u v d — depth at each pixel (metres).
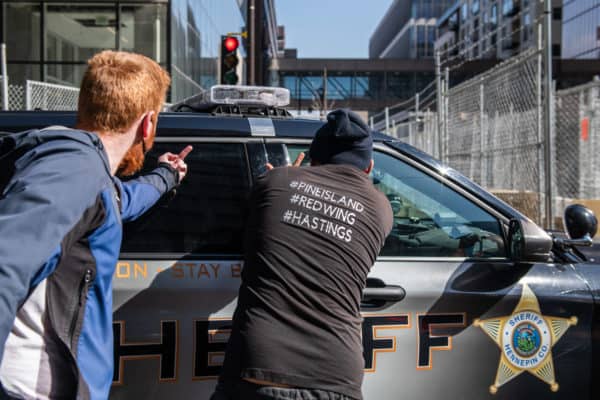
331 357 1.94
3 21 16.58
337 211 2.08
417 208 2.70
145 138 1.84
